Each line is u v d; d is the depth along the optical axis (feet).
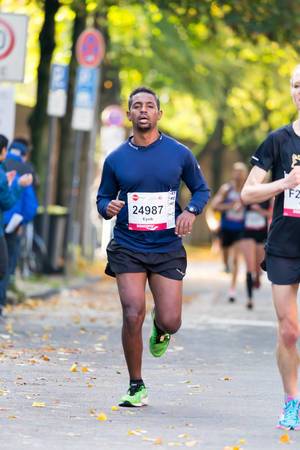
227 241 137.39
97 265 175.73
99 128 190.19
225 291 140.05
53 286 125.90
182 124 284.20
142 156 54.44
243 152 270.87
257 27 131.64
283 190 47.83
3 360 68.03
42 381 60.85
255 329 94.22
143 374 65.26
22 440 45.39
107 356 72.49
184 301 122.93
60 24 182.19
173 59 198.49
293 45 133.49
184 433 47.85
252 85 238.68
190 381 62.95
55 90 127.13
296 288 49.57
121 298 54.24
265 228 115.44
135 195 54.34
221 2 130.21
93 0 134.31
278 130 49.55
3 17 95.45
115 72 182.29
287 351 49.57
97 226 208.13
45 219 134.41
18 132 182.29
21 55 95.35
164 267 54.34
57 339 80.33
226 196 134.51
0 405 53.16
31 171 94.17
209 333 89.51
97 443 45.29
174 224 54.65
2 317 92.12
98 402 55.11
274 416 52.65
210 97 213.66
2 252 77.82
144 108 54.03
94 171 214.90
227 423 50.55
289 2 130.93
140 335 54.13
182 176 55.26
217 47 190.49
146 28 192.03
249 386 61.82
